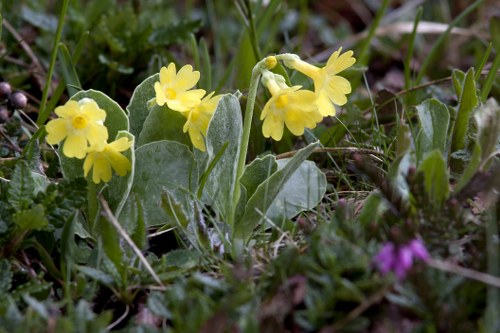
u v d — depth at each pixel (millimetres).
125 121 441
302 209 464
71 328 376
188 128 447
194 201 444
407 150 427
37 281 417
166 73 439
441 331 380
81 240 445
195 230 437
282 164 479
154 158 445
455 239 419
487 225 407
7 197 436
